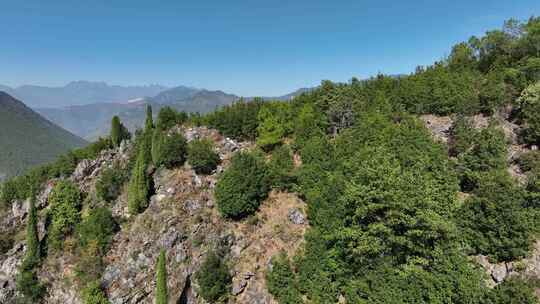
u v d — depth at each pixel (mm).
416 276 36031
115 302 48844
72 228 61625
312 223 50375
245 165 56719
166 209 57000
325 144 57406
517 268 37031
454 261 36156
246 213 56062
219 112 78250
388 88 75250
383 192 36875
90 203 65250
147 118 78875
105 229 56625
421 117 65625
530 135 51750
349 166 48469
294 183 58281
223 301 46750
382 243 38125
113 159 75438
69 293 53094
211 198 58281
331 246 44188
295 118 70875
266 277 47344
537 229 39062
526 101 54531
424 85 68375
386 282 37094
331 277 43344
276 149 66438
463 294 33688
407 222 35969
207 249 51812
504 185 40594
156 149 64938
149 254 52438
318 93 78125
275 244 51625
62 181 65562
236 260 51062
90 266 53625
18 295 56625
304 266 44750
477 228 40188
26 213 69625
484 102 61875
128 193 60500
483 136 48438
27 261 57406
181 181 60781
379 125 56281
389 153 44906
